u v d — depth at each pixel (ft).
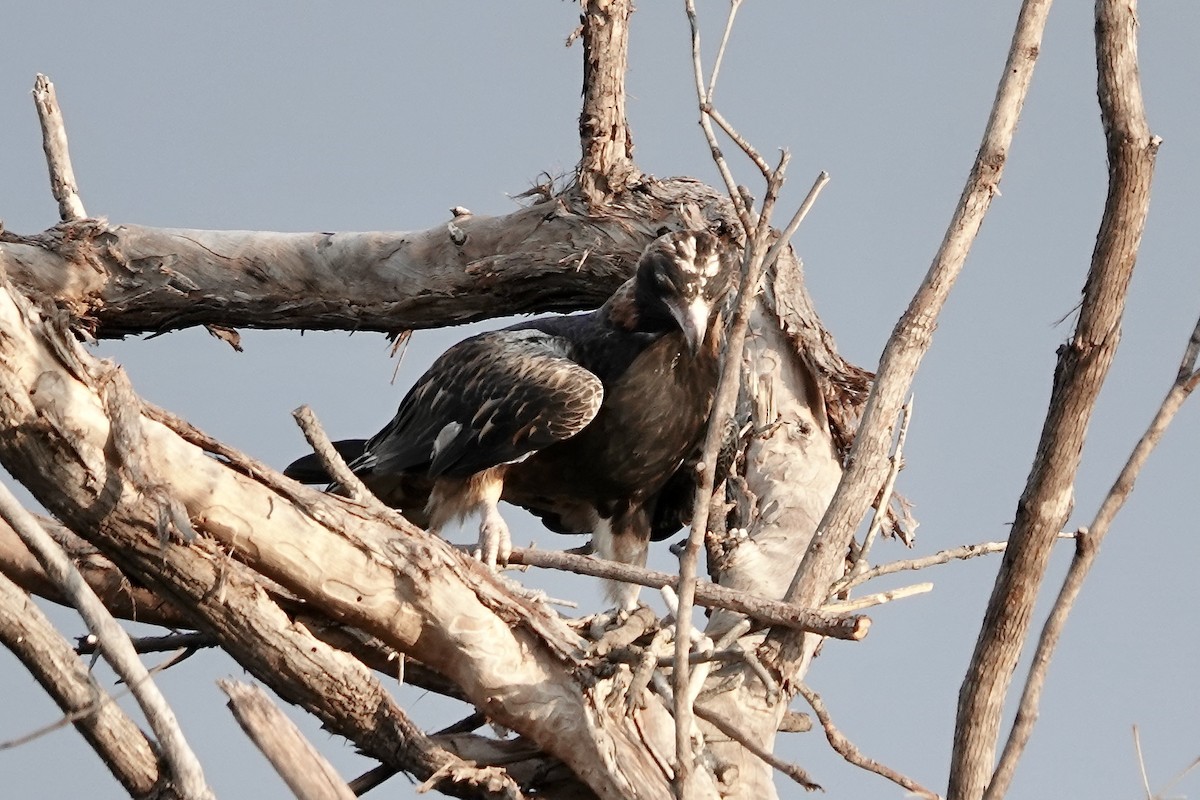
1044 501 31.24
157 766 29.37
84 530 30.71
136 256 59.93
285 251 59.98
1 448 29.09
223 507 31.53
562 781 37.37
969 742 31.94
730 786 37.86
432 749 34.96
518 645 35.09
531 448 46.73
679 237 47.37
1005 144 35.68
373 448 50.52
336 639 35.40
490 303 59.21
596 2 54.65
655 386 47.42
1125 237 30.42
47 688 28.99
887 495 40.01
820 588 38.14
